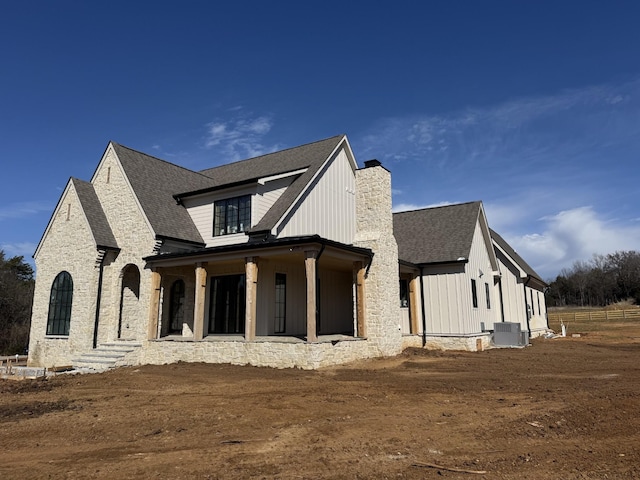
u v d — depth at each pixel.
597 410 7.84
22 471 5.32
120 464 5.51
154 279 16.86
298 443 6.27
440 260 20.44
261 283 16.23
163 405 8.95
